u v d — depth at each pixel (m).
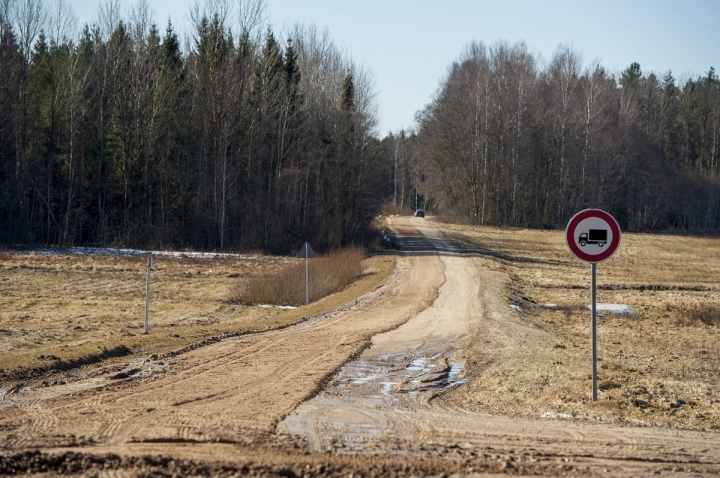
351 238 66.38
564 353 17.59
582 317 30.58
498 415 10.43
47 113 62.38
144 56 63.38
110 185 64.19
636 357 17.84
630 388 12.54
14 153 59.44
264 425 9.03
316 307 28.23
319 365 14.70
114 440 8.09
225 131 60.91
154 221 65.56
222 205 60.47
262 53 66.88
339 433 8.80
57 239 61.22
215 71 61.47
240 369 13.98
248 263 49.19
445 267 50.00
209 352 16.22
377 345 18.45
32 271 40.41
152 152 63.88
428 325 23.12
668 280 49.72
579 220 11.30
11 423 9.02
